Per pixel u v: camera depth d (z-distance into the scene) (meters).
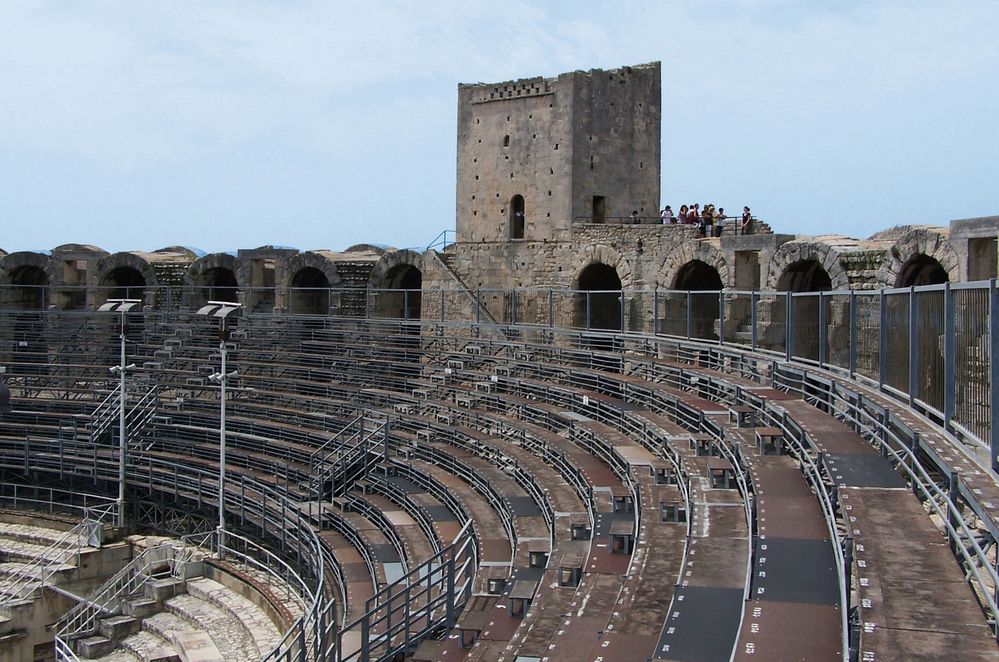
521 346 53.59
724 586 19.03
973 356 18.97
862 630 13.70
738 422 29.89
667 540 23.88
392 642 26.98
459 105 63.09
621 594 20.73
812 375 29.77
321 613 28.62
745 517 23.06
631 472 30.56
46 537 50.44
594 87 59.00
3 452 56.00
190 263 69.50
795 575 17.72
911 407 23.31
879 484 20.06
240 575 42.22
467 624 23.91
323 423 53.06
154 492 52.06
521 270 57.84
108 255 69.25
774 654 14.96
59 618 43.22
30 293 73.50
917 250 34.38
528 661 20.20
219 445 54.19
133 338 67.75
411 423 48.97
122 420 51.06
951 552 16.44
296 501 45.09
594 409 41.72
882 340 26.45
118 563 47.81
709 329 46.78
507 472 38.94
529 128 60.12
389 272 63.34
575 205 58.59
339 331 60.47
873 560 16.08
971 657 12.84
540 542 29.73
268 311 68.25
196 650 36.59
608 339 49.59
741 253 45.09
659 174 62.34
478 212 62.44
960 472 17.48
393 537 37.56
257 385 61.81
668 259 48.28
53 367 66.94
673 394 37.50
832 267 38.62
